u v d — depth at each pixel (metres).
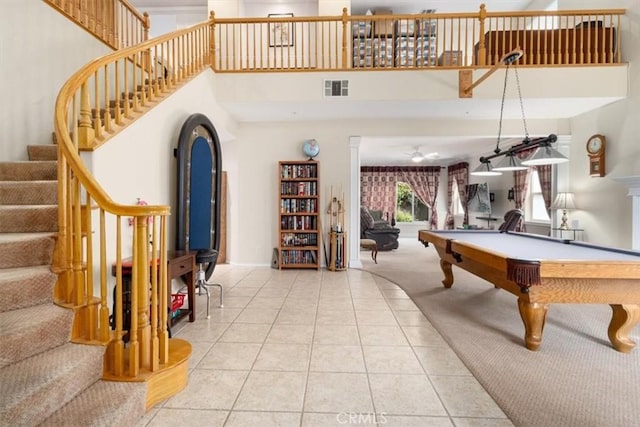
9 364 1.53
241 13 6.64
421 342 2.69
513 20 6.89
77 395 1.59
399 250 8.20
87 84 2.40
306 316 3.33
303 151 5.73
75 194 1.80
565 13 4.41
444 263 4.40
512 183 7.56
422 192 10.92
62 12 3.39
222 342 2.69
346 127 5.73
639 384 2.03
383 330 2.95
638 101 4.28
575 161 5.46
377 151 8.18
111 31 4.14
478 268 3.23
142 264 1.81
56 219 2.23
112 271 2.63
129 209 1.70
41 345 1.65
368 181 11.05
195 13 6.98
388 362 2.35
